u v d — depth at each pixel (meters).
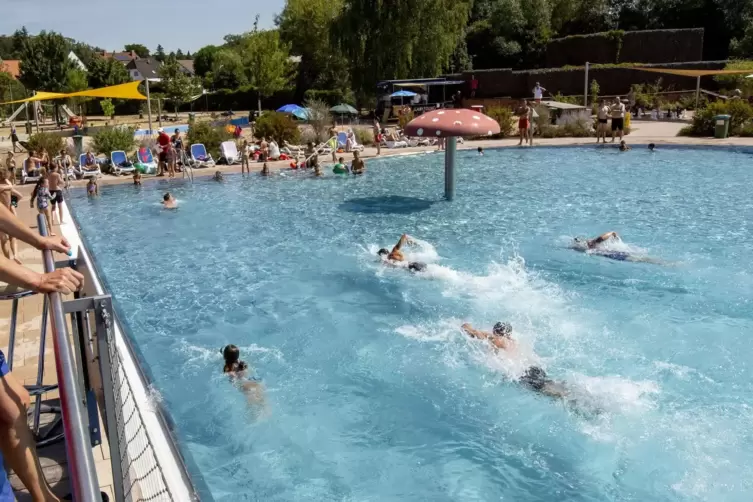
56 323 1.90
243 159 21.98
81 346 3.35
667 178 17.78
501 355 7.25
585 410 6.11
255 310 8.92
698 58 44.91
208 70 87.94
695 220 12.88
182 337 8.05
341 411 6.28
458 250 11.44
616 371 6.83
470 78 45.16
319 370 7.12
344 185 18.91
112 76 63.09
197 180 20.66
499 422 6.01
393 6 39.06
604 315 8.30
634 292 9.05
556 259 10.66
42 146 24.02
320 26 54.59
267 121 27.34
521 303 8.81
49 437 3.51
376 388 6.70
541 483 5.14
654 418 5.95
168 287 9.95
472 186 17.86
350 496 5.04
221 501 4.96
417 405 6.36
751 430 5.70
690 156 21.59
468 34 54.91
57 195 12.85
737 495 4.89
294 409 6.33
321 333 8.09
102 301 2.57
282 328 8.27
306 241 12.48
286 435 5.88
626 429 5.80
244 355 7.51
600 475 5.20
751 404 6.11
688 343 7.41
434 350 7.50
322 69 56.84
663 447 5.50
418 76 40.78
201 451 5.62
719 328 7.78
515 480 5.20
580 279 9.66
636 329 7.84
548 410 6.16
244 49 73.31
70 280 2.25
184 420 6.11
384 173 21.00
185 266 11.07
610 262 10.37
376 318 8.50
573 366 6.96
